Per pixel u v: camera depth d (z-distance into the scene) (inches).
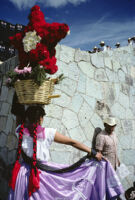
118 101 195.2
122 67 206.7
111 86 190.9
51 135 89.2
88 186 102.9
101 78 183.8
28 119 91.4
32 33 94.0
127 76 210.1
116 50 203.8
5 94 180.1
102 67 186.4
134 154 200.8
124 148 193.2
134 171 197.8
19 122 104.7
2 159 161.0
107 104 183.9
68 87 157.6
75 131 157.1
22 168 86.7
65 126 151.6
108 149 158.7
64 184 94.6
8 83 100.6
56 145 145.5
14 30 376.2
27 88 90.1
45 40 97.3
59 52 155.3
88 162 108.5
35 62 96.0
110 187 108.9
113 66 197.2
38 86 89.3
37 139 87.6
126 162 192.9
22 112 106.6
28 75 92.3
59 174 96.1
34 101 90.8
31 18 99.0
